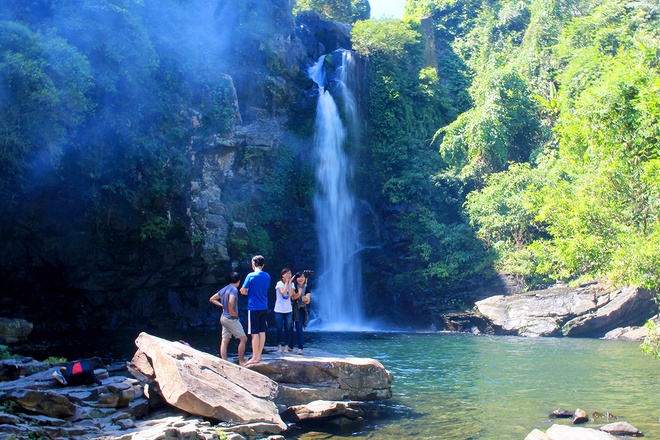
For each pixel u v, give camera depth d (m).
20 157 21.00
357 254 36.94
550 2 43.66
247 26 36.25
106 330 27.61
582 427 9.13
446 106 44.50
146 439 7.36
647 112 13.38
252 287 11.04
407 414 10.46
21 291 26.80
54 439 7.37
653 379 13.95
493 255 31.56
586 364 16.62
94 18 23.72
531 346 21.55
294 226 35.44
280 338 12.28
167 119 28.36
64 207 26.31
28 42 19.66
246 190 34.38
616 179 15.48
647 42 33.75
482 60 47.91
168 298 30.00
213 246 30.05
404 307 33.06
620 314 24.88
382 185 38.25
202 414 8.66
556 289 27.27
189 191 29.77
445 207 36.72
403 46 44.38
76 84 20.77
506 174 33.72
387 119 40.03
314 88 38.78
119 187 26.91
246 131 34.72
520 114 38.16
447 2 55.84
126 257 28.14
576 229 16.44
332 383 10.99
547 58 41.84
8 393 8.31
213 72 31.25
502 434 9.05
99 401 8.93
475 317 28.58
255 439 8.38
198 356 9.73
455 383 13.66
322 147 37.38
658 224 13.49
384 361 17.55
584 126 15.77
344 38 44.50
